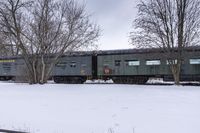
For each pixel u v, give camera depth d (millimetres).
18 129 7859
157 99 13211
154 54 29734
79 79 34219
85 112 10086
